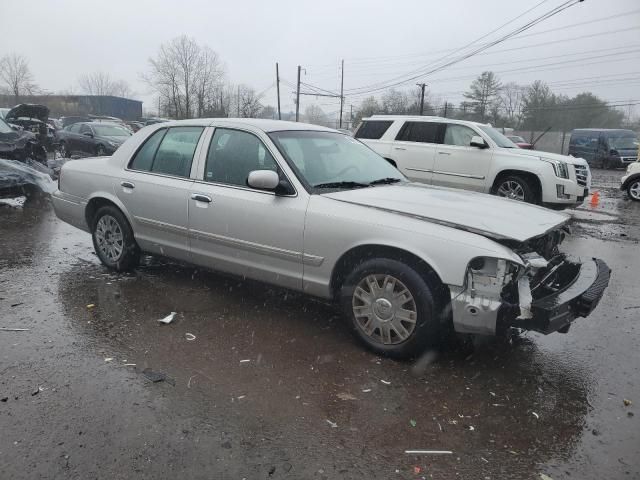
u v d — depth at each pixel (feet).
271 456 8.82
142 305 15.28
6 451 8.68
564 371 12.23
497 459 8.98
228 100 194.70
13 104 229.04
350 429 9.65
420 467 8.71
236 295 16.33
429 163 35.40
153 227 16.55
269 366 11.89
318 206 13.15
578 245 26.84
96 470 8.31
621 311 16.47
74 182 18.69
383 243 12.03
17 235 23.81
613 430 9.92
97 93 300.61
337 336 13.64
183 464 8.53
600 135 94.84
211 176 15.30
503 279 10.98
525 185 32.17
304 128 16.06
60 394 10.41
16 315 14.26
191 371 11.53
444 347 13.16
